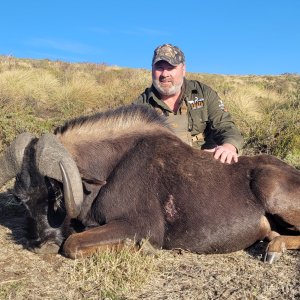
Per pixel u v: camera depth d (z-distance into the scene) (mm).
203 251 4879
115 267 4297
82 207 4984
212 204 4793
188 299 3928
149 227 4777
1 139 8898
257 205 4824
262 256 4789
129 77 25500
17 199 5203
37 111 13516
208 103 6152
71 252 4566
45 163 4543
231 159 5051
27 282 4195
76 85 16125
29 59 34812
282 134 9922
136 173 4887
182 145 5066
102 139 5102
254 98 17031
